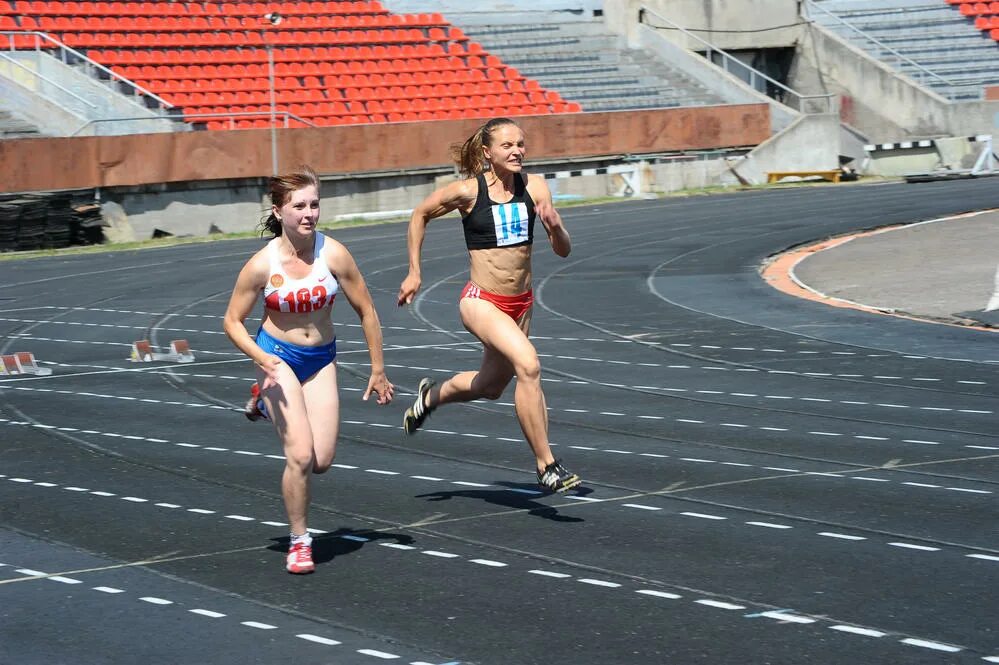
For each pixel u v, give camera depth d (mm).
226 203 67938
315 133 70188
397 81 82250
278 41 81875
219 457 19000
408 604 12039
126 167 64000
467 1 98062
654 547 13797
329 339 13359
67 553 14055
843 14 101938
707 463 17984
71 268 51625
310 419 13250
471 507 15727
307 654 10797
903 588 12219
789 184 82062
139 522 15344
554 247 15398
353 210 72188
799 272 41812
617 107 87312
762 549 13648
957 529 14336
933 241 47312
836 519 14852
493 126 14836
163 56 76812
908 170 84250
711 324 32281
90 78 69750
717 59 97125
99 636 11344
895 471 17281
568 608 11812
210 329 34188
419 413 16156
